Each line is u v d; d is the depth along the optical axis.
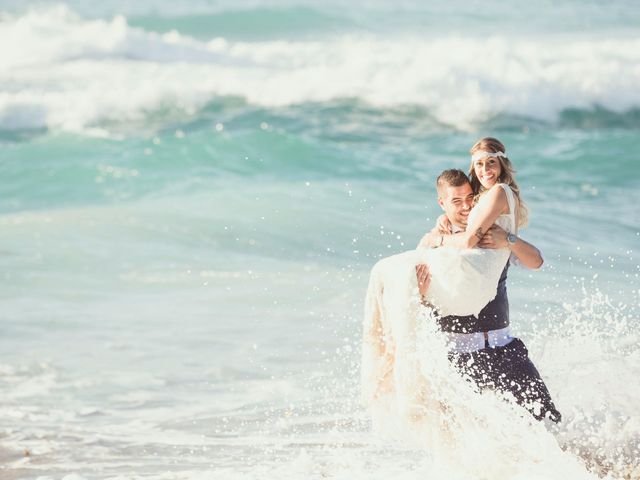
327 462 21.59
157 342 33.31
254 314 35.81
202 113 79.12
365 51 100.50
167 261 43.56
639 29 118.94
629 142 71.50
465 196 20.12
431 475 19.44
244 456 22.61
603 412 22.42
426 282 19.52
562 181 61.41
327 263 42.72
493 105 81.50
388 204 52.72
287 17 124.56
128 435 24.72
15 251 45.09
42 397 28.41
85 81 84.75
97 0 133.62
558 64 89.06
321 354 31.30
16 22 106.06
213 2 134.12
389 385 19.84
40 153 65.75
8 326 35.41
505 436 19.17
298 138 66.62
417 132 76.00
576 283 35.75
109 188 58.59
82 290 39.84
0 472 21.62
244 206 52.03
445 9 133.38
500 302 19.73
